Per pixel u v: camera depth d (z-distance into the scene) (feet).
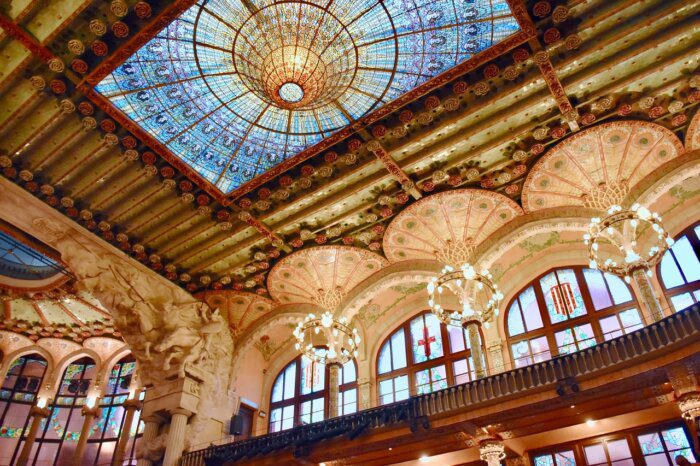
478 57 36.96
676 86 38.52
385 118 41.73
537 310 51.34
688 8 34.17
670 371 32.71
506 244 48.29
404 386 55.31
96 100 38.93
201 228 49.96
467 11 35.63
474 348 44.19
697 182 45.44
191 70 39.14
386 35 37.29
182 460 48.73
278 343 65.51
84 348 65.00
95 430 63.00
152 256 52.65
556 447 42.39
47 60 36.42
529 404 36.83
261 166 45.44
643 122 40.55
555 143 43.01
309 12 35.78
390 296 59.06
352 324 59.88
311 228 50.78
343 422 44.55
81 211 47.75
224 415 54.80
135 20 35.19
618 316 46.93
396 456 44.04
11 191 44.62
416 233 50.49
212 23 36.35
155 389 52.85
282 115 42.37
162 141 42.63
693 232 45.57
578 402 36.19
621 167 43.45
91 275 49.08
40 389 62.18
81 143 42.70
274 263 54.39
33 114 40.40
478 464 44.47
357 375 59.00
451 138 42.47
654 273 46.16
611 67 36.88
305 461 44.91
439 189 46.85
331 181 45.65
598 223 43.27
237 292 57.31
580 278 50.31
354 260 53.52
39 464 60.44
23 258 57.47
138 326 52.13
